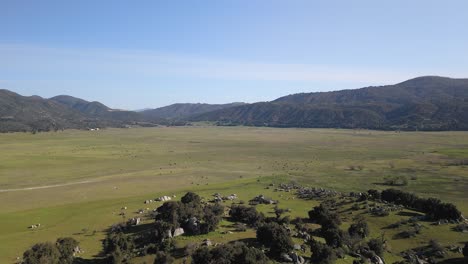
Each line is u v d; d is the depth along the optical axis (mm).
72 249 70000
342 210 97875
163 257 63469
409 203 98438
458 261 68250
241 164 198500
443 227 83312
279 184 140500
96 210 103562
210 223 78625
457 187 132500
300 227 81438
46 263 60375
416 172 164750
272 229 69625
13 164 187375
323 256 66062
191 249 67938
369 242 74188
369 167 182125
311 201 109312
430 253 72125
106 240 72062
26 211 103938
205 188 133500
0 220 95250
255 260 60031
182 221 79750
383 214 91500
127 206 106875
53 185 142125
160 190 133750
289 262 64375
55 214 100438
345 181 147625
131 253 69938
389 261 70000
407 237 79750
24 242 78625
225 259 60656
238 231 79312
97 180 152125
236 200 111562
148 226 85938
